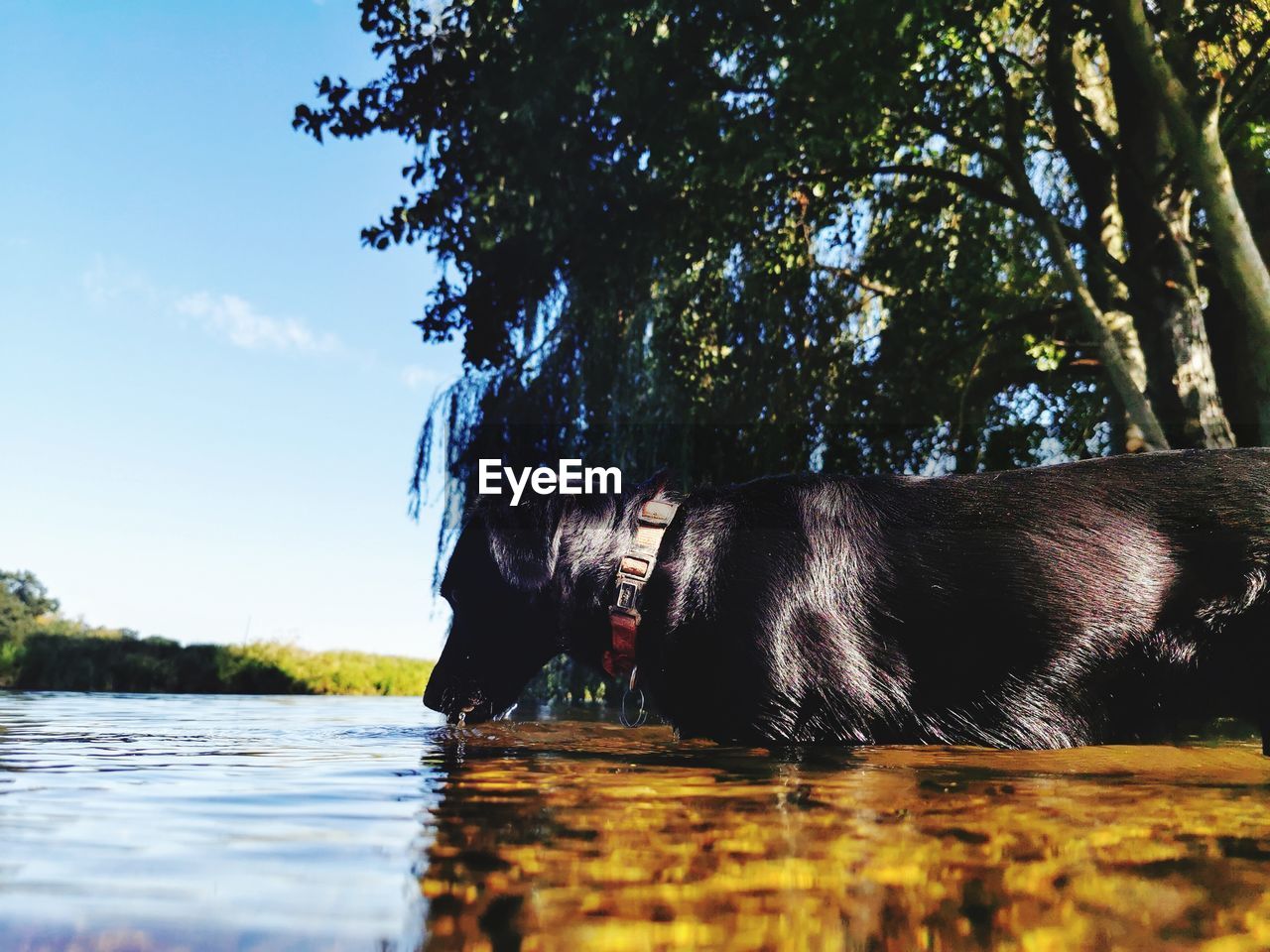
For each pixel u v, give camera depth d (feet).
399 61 33.58
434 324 36.60
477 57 32.96
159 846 3.41
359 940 2.22
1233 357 31.19
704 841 3.59
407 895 2.67
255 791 5.10
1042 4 29.32
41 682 37.55
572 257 34.76
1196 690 9.09
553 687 30.37
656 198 33.32
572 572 10.65
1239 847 3.56
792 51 28.37
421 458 36.63
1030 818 4.27
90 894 2.64
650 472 34.99
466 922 2.39
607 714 16.88
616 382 35.55
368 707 19.26
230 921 2.37
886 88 27.81
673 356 36.40
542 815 4.26
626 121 31.60
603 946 2.21
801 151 30.17
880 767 6.92
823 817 4.26
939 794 5.22
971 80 31.94
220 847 3.40
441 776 5.97
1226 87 28.50
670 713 9.89
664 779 5.91
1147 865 3.22
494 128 32.71
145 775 5.89
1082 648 9.23
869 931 2.39
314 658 43.50
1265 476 9.37
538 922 2.41
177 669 39.37
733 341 36.94
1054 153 37.40
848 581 9.56
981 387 39.32
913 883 2.92
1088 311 26.99
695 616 9.68
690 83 30.42
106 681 37.60
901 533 9.77
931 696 9.34
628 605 9.96
